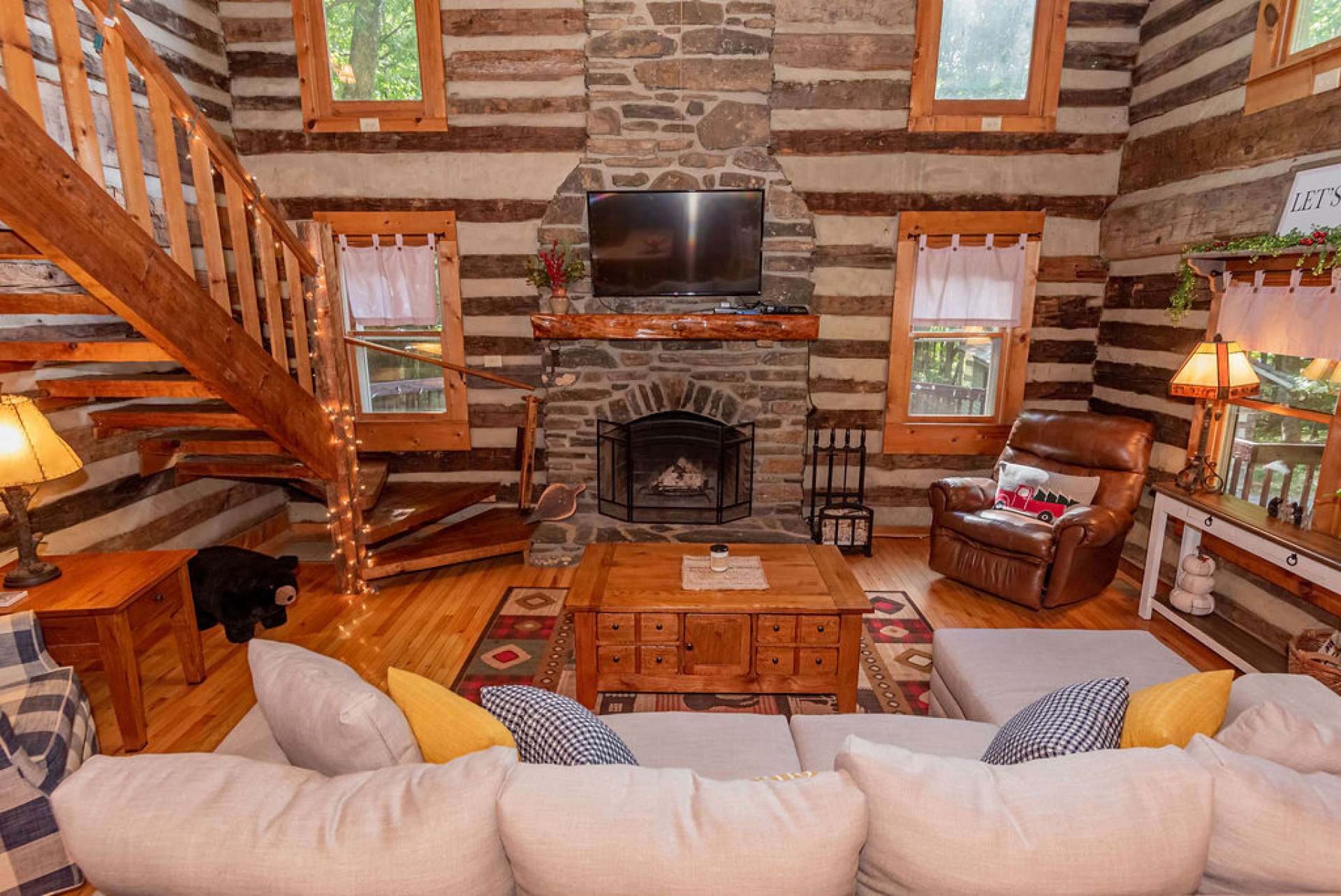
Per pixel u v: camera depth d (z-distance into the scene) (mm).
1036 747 1425
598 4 4328
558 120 4574
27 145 2053
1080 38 4484
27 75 2184
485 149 4617
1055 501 3947
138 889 1143
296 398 3473
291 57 4512
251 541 4730
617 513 4785
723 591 2873
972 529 3988
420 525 4473
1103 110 4570
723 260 4527
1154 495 3820
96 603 2496
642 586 2920
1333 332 2926
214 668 3266
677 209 4426
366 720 1362
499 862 1161
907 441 5031
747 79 4414
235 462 3811
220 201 4523
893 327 4875
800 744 2025
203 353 2805
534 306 4840
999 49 4551
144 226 2541
